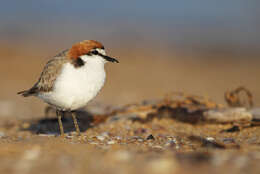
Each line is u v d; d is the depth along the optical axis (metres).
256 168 5.60
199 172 5.46
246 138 8.21
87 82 7.90
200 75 22.59
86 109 11.05
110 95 16.94
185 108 10.31
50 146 7.05
